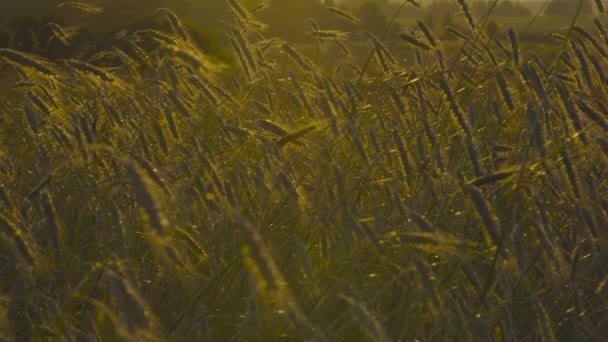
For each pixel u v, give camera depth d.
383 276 4.93
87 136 5.23
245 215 4.98
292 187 4.98
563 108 4.67
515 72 6.06
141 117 6.01
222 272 4.44
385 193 5.45
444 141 5.92
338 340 4.37
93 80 6.31
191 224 5.06
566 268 4.75
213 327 4.37
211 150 5.81
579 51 5.96
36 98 5.93
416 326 4.41
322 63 7.95
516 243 4.66
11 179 5.54
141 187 2.86
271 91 7.07
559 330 5.09
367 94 6.26
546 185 5.46
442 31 6.90
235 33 6.48
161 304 4.62
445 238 3.85
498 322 4.64
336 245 4.91
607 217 5.25
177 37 6.22
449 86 5.18
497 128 5.77
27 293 4.32
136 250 4.88
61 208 5.34
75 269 4.45
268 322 4.11
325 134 5.47
